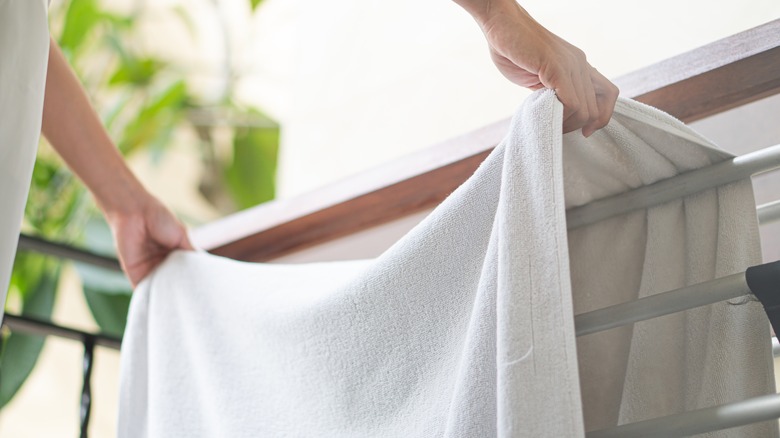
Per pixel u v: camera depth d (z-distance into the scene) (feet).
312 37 6.35
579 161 2.40
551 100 2.15
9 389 5.45
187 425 2.99
